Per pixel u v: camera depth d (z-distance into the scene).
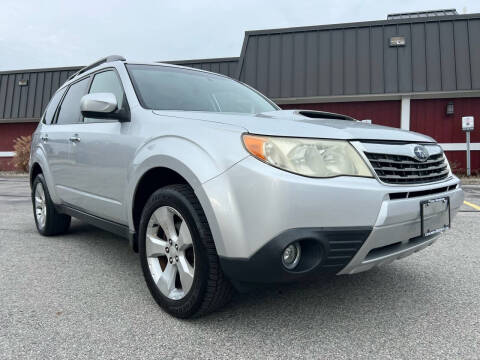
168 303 2.18
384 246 2.03
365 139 1.97
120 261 3.27
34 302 2.38
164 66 3.27
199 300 2.01
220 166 1.88
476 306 2.38
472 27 11.75
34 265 3.14
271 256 1.74
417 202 2.04
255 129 1.89
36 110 17.33
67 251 3.58
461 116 11.97
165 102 2.76
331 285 2.72
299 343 1.92
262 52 13.06
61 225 4.09
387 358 1.78
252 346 1.88
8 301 2.40
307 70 12.62
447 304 2.41
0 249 3.63
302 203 1.73
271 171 1.76
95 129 2.99
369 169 1.90
